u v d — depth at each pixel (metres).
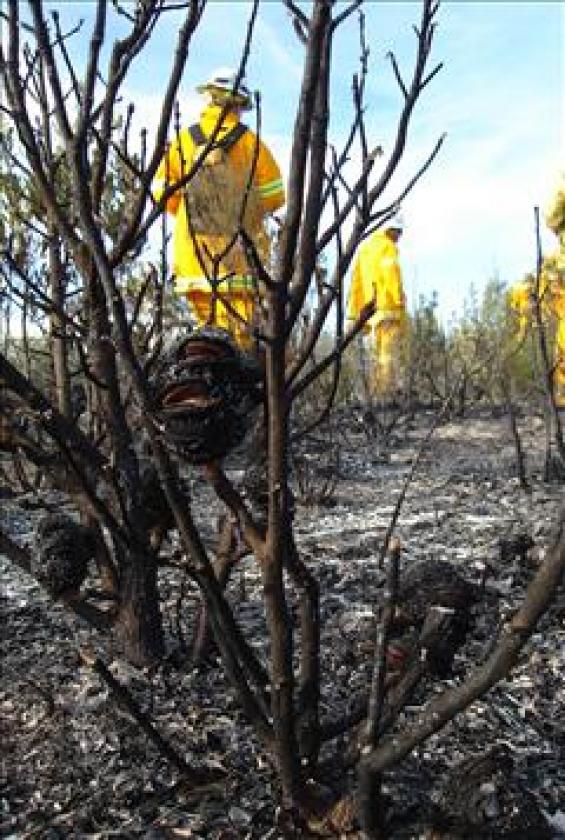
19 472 3.98
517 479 5.07
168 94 1.91
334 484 4.68
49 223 2.49
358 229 1.61
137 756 1.92
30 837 1.70
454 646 1.46
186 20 1.83
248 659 1.62
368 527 4.04
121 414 2.14
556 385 6.99
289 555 1.58
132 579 2.20
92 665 1.62
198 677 2.19
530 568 3.19
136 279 3.75
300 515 4.37
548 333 5.40
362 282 8.66
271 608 1.43
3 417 1.98
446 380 7.70
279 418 1.32
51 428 1.93
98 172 2.05
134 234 2.04
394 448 6.47
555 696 2.23
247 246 1.25
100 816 1.75
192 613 2.69
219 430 1.33
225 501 1.44
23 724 2.07
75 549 1.95
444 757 1.92
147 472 2.15
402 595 1.52
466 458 6.02
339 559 3.48
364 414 7.13
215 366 1.33
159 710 2.07
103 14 1.78
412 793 1.75
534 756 1.95
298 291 1.33
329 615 2.78
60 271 2.50
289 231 1.24
